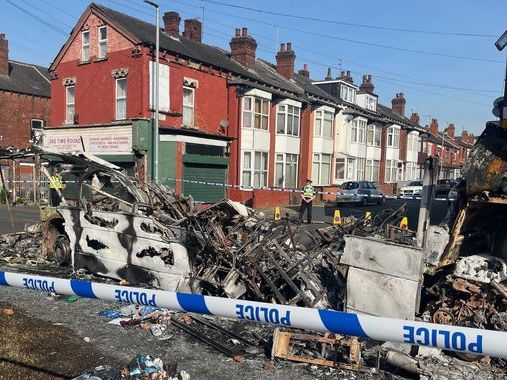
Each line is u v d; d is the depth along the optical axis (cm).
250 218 814
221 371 489
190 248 719
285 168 2708
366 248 579
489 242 643
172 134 2017
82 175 848
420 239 591
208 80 2292
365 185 2669
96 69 2141
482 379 487
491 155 570
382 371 499
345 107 3378
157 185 857
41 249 1001
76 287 329
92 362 491
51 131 2197
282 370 496
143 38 1980
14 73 3247
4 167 2873
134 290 307
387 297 561
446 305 588
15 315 629
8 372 454
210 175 2227
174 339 570
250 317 270
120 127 1972
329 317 249
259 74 2722
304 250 756
